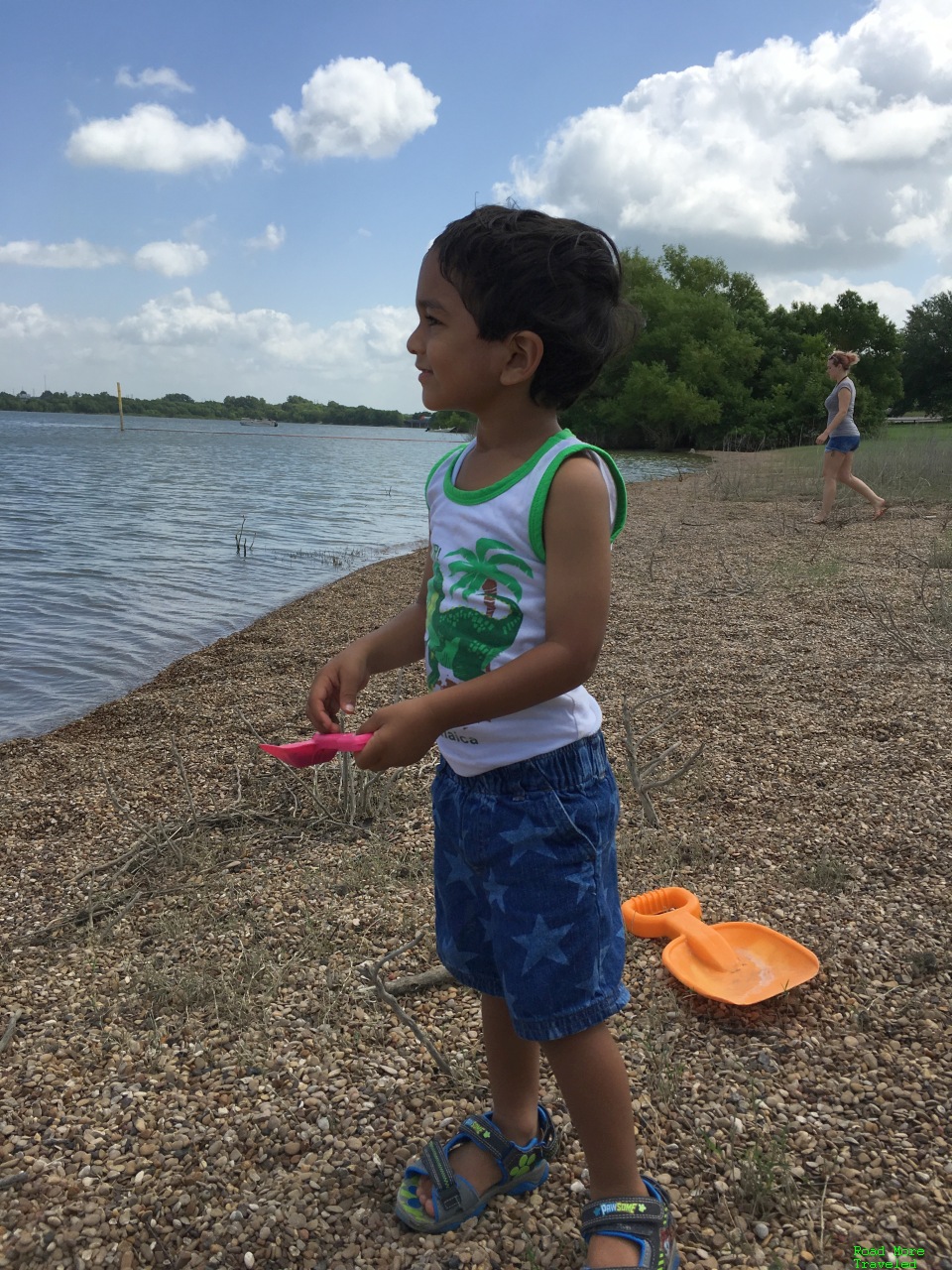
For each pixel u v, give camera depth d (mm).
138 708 5184
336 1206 1720
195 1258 1612
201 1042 2195
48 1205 1725
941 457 14961
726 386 40438
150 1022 2258
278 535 14031
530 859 1461
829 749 3773
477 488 1531
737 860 2947
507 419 1517
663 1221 1521
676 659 5246
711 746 3885
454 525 1534
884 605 6121
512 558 1453
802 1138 1806
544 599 1451
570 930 1460
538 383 1466
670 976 2359
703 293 46344
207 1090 2025
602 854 1516
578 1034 1482
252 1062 2102
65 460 35344
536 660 1402
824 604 6414
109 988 2439
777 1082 1966
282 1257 1613
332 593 8719
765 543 9500
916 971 2311
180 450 49875
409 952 2521
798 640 5512
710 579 7633
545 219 1438
